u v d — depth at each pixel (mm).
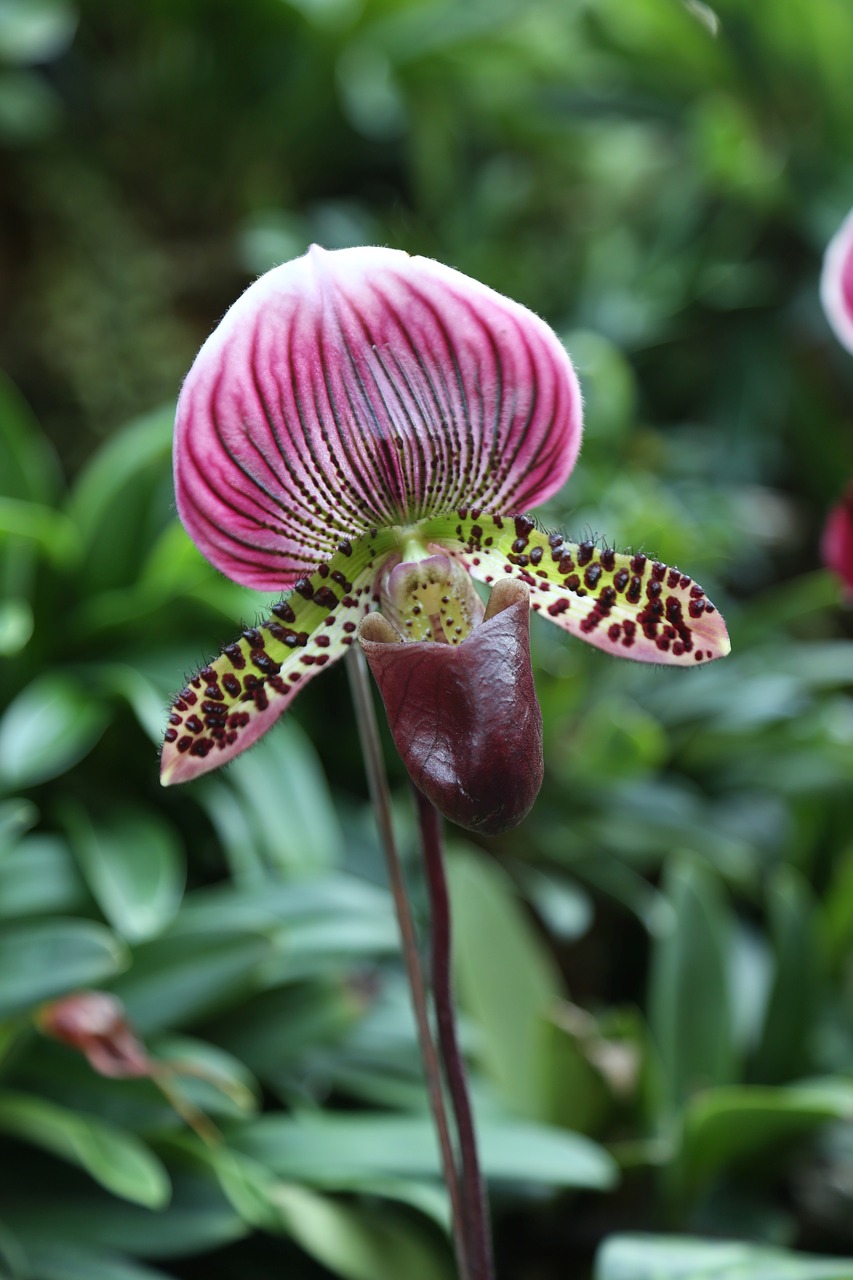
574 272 1404
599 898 954
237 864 708
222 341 480
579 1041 688
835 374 1402
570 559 506
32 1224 631
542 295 1385
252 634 497
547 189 1451
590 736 934
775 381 1334
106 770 779
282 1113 689
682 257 1361
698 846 925
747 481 1297
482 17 1274
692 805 952
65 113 1204
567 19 1389
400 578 500
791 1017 757
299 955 667
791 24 1249
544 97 1388
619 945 967
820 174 1324
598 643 513
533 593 509
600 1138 707
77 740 695
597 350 1052
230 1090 624
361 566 502
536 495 508
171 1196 645
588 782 941
